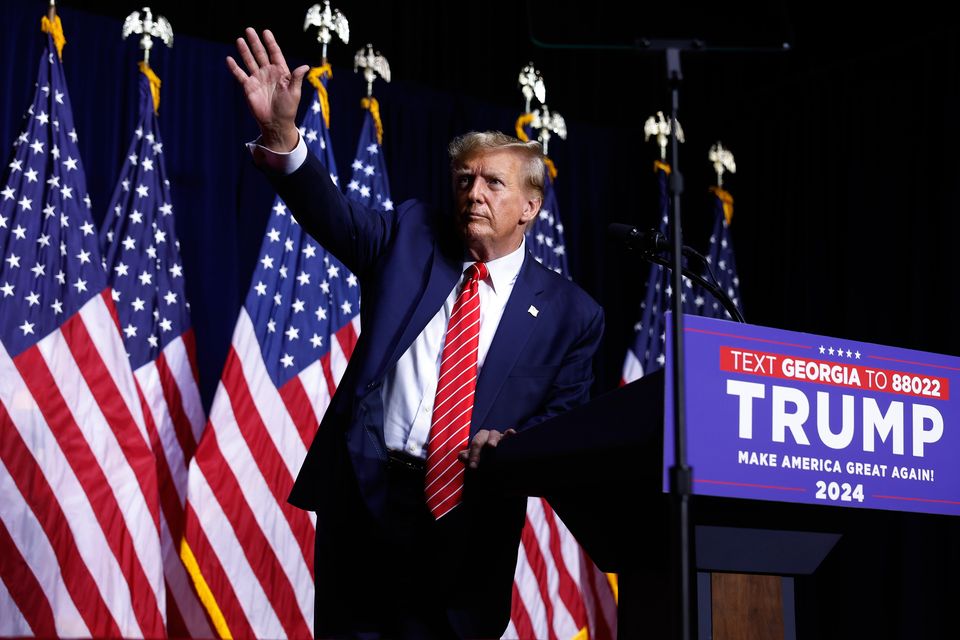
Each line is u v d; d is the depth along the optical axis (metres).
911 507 1.96
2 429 4.32
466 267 2.58
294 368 5.03
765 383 1.84
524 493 2.19
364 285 2.63
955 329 5.68
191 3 5.53
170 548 4.80
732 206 6.67
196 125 5.35
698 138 6.94
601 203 6.59
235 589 4.66
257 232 5.44
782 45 1.95
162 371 4.90
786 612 1.98
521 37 6.43
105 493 4.41
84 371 4.50
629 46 1.94
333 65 5.87
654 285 6.09
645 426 1.82
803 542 2.01
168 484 4.82
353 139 5.80
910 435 1.98
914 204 5.99
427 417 2.43
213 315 5.21
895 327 5.98
